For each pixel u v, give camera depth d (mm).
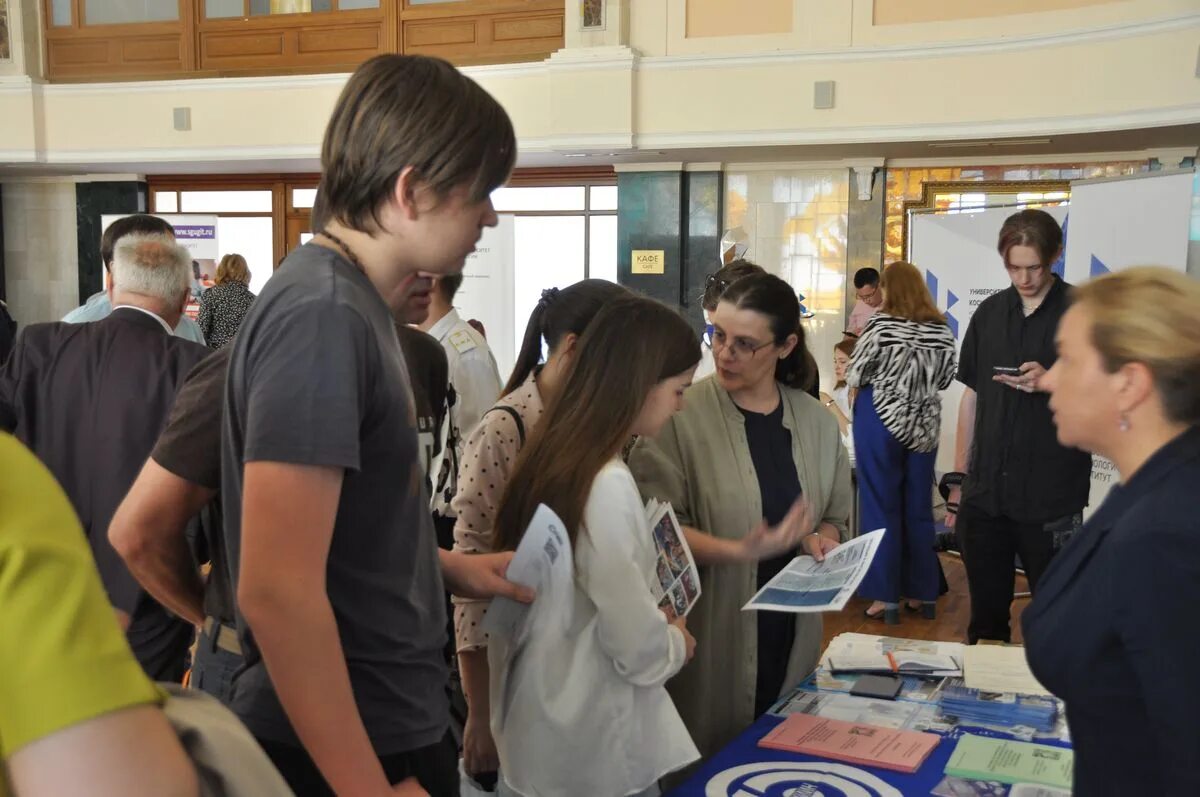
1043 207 6062
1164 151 8227
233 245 11117
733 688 1994
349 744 977
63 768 531
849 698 1799
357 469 997
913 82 7832
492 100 1110
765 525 1857
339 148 1069
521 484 1548
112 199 10945
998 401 3061
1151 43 6934
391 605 1130
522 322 10469
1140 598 1025
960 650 2035
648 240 9570
